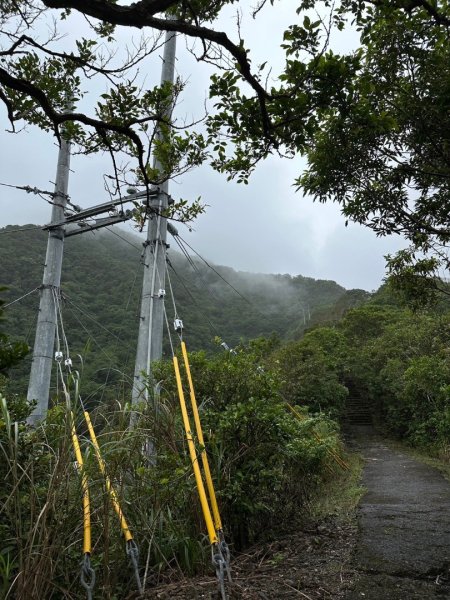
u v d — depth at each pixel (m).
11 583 2.54
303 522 4.89
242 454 4.08
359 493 6.64
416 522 4.85
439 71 3.79
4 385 3.71
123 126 3.24
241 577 3.28
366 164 4.05
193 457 3.31
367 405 23.95
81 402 2.97
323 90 2.94
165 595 2.84
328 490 7.05
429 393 13.52
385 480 7.98
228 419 4.13
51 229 9.48
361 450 14.40
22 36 2.79
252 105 3.04
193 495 3.62
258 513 4.39
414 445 14.25
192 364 4.77
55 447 3.07
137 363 6.69
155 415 3.89
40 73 3.27
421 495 6.45
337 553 3.84
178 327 6.04
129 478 3.48
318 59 2.83
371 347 22.94
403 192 4.28
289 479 4.99
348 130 3.89
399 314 27.67
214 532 2.80
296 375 15.75
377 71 3.92
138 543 3.27
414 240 4.80
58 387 3.19
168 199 6.36
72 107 3.36
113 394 3.95
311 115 3.05
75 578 2.69
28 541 2.43
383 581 3.21
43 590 2.46
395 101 4.02
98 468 2.94
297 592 2.96
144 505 3.39
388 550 3.88
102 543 3.04
